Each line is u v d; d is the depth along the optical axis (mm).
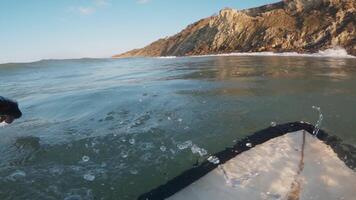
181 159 3502
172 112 5105
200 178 2881
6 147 3846
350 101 5605
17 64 20031
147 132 4238
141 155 3600
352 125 4406
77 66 18953
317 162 3137
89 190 2953
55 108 5664
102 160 3494
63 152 3689
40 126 4613
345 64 13219
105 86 8094
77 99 6309
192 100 5867
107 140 3998
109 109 5391
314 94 6199
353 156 3271
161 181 3100
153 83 8273
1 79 12078
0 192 2908
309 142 3506
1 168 3334
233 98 5961
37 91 7934
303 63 13969
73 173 3230
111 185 3029
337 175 2932
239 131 4254
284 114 4930
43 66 19297
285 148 3375
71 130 4383
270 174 2953
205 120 4684
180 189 2725
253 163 3125
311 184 2811
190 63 16922
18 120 4957
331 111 5043
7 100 3336
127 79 9781
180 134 4160
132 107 5477
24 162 3467
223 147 3787
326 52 23688
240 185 2795
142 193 2920
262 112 5031
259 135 3684
